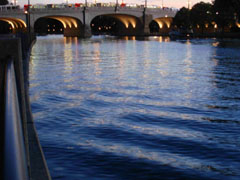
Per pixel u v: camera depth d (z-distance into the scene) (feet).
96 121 32.07
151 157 21.75
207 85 56.34
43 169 14.51
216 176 18.75
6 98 6.64
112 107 38.91
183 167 20.02
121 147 23.89
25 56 77.71
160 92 49.39
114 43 255.09
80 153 22.18
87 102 41.63
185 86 55.26
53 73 71.67
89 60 106.42
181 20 456.86
